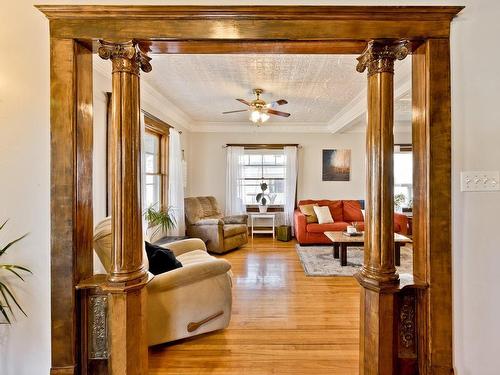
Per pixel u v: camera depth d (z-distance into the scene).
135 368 1.62
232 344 2.20
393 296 1.61
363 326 1.70
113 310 1.59
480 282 1.67
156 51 1.78
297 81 3.58
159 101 4.25
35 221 1.66
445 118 1.63
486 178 1.66
